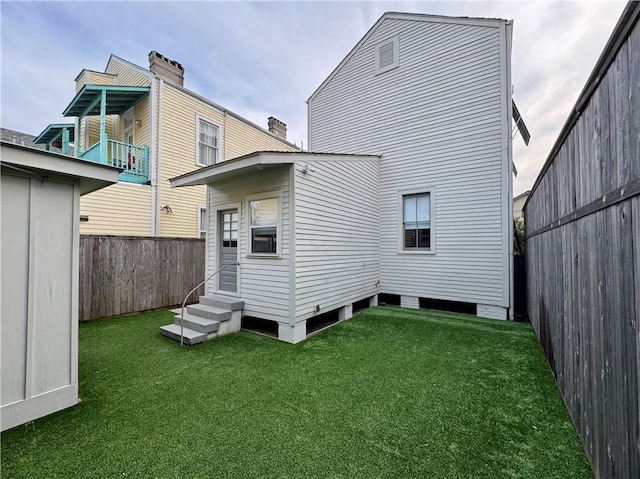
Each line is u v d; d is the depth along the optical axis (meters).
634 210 1.41
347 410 2.69
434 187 7.18
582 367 2.23
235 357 4.04
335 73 8.95
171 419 2.55
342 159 6.21
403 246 7.62
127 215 8.34
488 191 6.52
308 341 4.76
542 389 3.08
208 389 3.10
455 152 6.93
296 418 2.56
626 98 1.46
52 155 2.56
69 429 2.41
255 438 2.30
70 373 2.79
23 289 2.54
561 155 2.93
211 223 6.23
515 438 2.29
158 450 2.16
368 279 7.26
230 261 5.95
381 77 8.06
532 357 4.01
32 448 2.19
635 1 1.23
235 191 5.74
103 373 3.50
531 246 5.40
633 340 1.42
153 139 8.86
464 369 3.62
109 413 2.64
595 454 1.91
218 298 5.72
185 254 7.63
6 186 2.47
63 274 2.78
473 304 6.92
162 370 3.59
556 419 2.54
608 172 1.71
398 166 7.71
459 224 6.83
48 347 2.66
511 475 1.91
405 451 2.15
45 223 2.68
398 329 5.45
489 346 4.48
